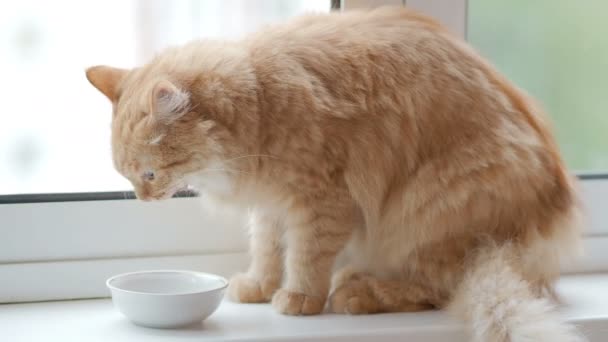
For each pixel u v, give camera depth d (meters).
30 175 1.26
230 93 1.10
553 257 1.17
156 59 1.16
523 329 1.06
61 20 1.27
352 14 1.20
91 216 1.18
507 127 1.15
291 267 1.14
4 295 1.15
